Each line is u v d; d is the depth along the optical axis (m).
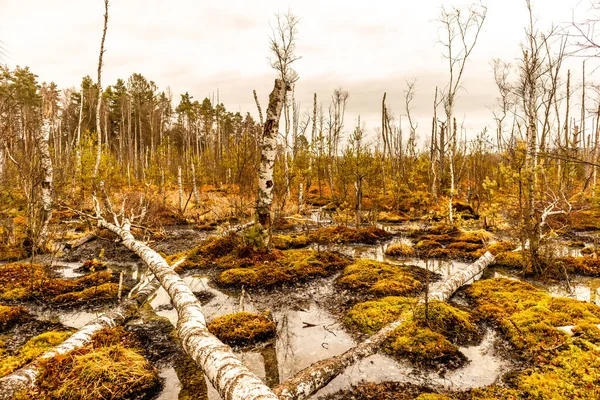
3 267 8.80
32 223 10.91
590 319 5.79
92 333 5.42
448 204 17.31
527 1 10.95
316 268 9.52
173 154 36.97
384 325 6.09
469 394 4.23
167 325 6.27
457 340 5.56
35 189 11.02
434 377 4.62
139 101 43.97
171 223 17.41
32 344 5.28
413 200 21.73
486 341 5.59
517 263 9.85
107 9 16.17
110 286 7.87
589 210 15.56
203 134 56.81
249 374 3.66
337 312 6.93
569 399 3.91
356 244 13.55
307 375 4.29
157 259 7.96
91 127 43.47
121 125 45.91
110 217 14.45
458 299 7.53
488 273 9.53
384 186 23.95
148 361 5.04
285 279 8.66
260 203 10.45
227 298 7.72
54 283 8.00
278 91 9.92
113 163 27.78
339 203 23.53
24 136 11.89
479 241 13.23
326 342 5.71
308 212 21.12
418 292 7.78
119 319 6.20
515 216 12.43
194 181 21.44
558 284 8.49
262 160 10.27
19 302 7.18
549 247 9.19
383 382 4.53
